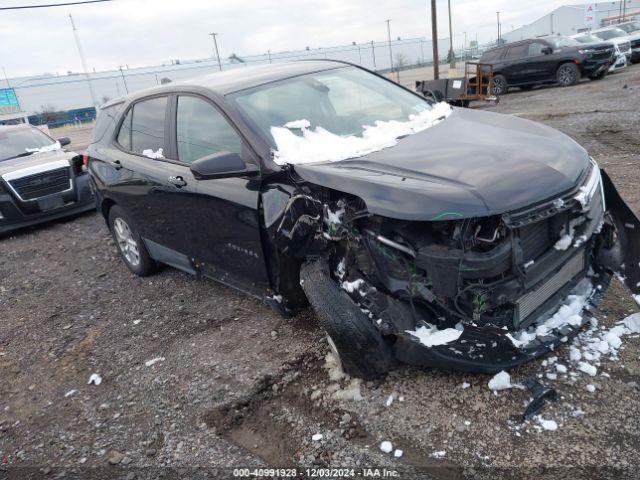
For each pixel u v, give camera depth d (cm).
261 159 329
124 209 492
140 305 469
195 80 430
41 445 303
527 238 266
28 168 791
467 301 255
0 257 693
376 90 431
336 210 289
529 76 1791
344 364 291
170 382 341
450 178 268
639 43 2236
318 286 286
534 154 294
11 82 6600
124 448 288
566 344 304
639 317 311
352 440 265
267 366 337
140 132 468
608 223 317
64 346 417
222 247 374
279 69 430
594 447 237
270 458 263
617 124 875
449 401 277
